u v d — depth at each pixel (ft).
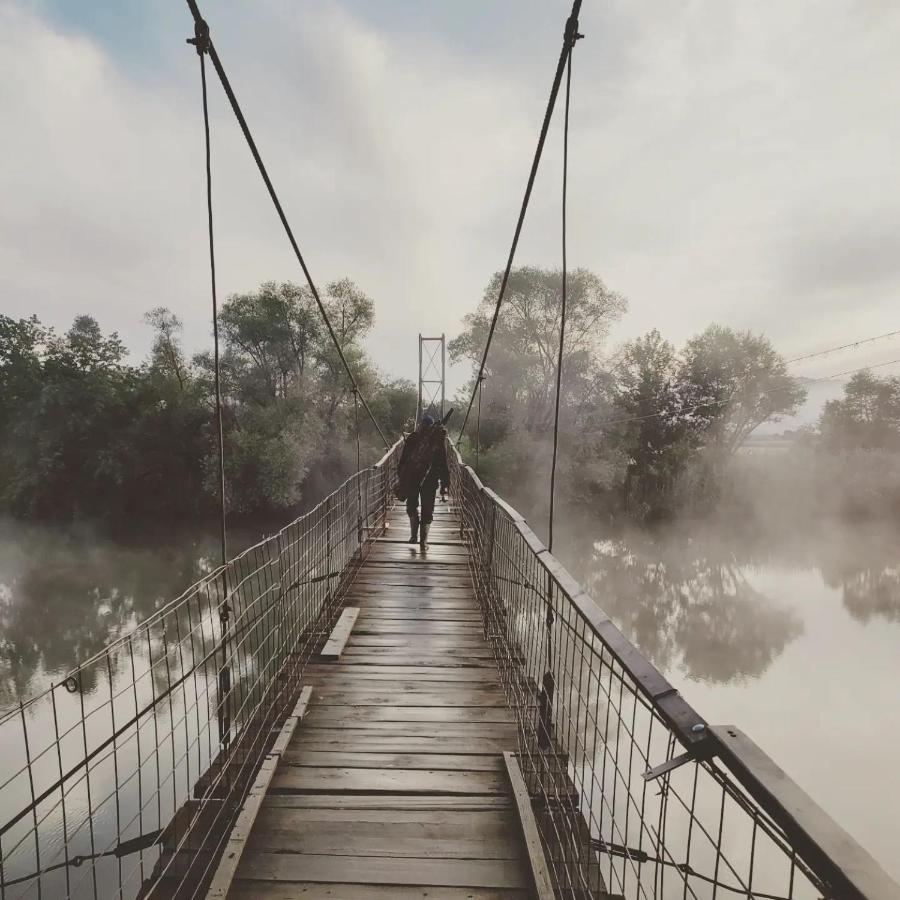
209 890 6.72
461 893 6.95
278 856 7.47
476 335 120.37
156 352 126.21
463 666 13.70
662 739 24.79
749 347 129.59
